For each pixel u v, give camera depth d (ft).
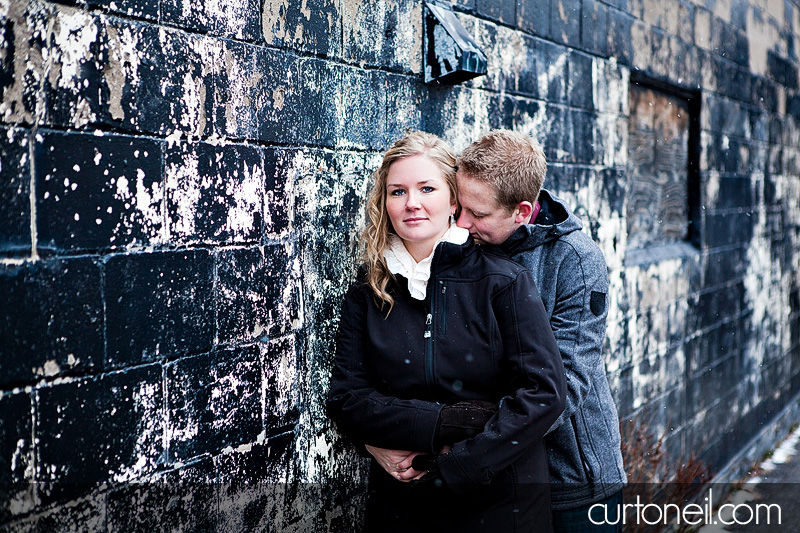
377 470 5.97
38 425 4.12
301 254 6.23
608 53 11.68
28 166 4.06
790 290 22.20
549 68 10.09
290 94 6.03
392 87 7.26
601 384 6.37
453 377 5.40
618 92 12.06
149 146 4.79
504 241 6.18
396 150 5.62
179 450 5.06
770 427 19.47
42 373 4.14
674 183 15.16
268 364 5.87
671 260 13.96
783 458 18.56
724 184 16.87
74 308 4.32
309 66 6.23
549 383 5.11
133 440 4.71
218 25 5.32
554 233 6.06
